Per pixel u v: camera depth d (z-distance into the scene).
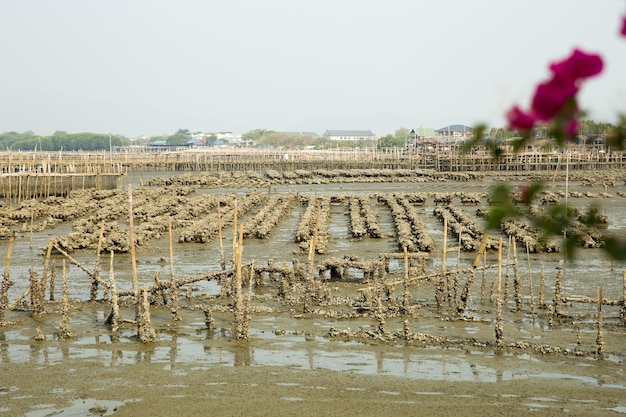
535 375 29.06
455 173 142.25
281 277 43.81
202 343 33.94
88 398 27.14
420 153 189.38
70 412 25.83
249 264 45.75
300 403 26.42
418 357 31.53
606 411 25.31
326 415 25.31
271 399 26.83
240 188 126.75
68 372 29.92
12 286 46.97
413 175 147.38
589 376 28.89
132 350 32.88
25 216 78.88
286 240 67.12
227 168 177.38
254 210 90.62
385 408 25.81
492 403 26.16
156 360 31.42
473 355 31.75
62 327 34.94
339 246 63.22
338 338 34.38
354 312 38.94
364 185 132.12
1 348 33.28
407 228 69.12
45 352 32.66
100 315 39.38
